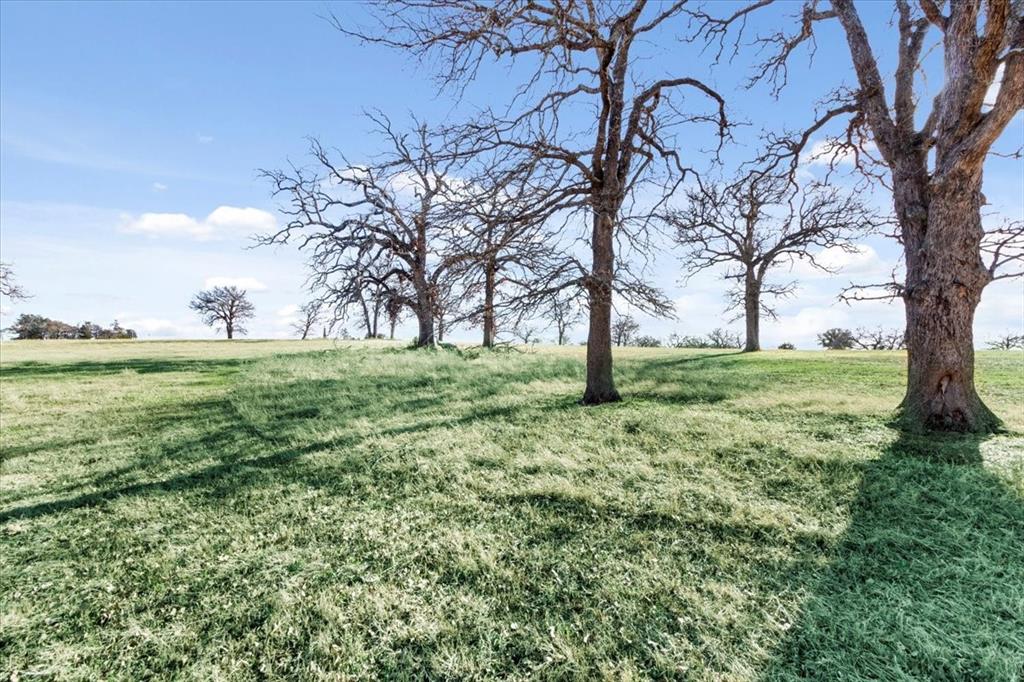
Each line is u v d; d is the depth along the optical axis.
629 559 4.27
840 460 6.20
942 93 7.50
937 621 3.33
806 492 5.45
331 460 7.28
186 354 28.95
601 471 6.27
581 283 9.67
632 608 3.60
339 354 25.25
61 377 17.98
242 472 7.02
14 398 13.43
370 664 3.20
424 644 3.34
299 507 5.70
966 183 7.09
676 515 4.99
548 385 13.84
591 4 9.96
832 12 9.84
